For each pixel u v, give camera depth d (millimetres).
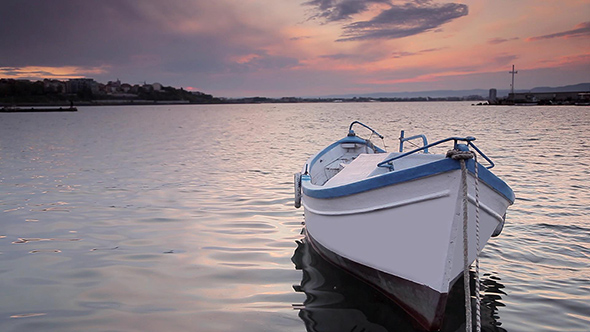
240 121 61500
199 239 8172
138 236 8344
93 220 9438
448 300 5797
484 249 7574
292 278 6445
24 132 39375
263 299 5754
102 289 6035
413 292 5332
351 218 5996
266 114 96938
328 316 5324
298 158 19719
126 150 23703
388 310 5543
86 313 5363
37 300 5711
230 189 12719
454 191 4852
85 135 35688
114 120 68438
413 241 5254
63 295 5855
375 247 5742
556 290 5973
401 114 80062
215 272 6633
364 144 10672
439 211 4973
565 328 5000
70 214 9930
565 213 9625
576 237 8078
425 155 6742
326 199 6387
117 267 6809
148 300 5715
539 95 131625
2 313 5355
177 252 7477
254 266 6887
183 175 15250
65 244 7898
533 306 5535
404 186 5203
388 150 24156
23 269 6742
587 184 12727
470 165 4871
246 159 19500
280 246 7832
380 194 5461
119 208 10469
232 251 7551
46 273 6586
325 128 42031
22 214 9945
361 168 7223
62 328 5012
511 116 61500
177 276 6477
